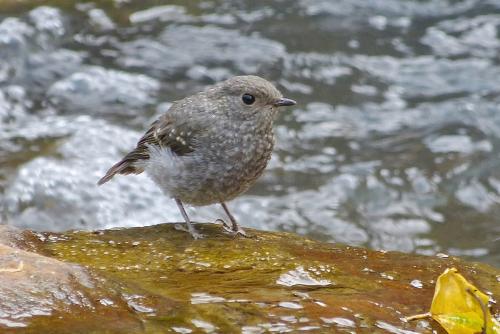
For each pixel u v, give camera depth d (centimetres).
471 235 1462
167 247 919
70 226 1385
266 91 994
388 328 711
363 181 1571
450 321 723
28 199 1421
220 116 996
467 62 1894
